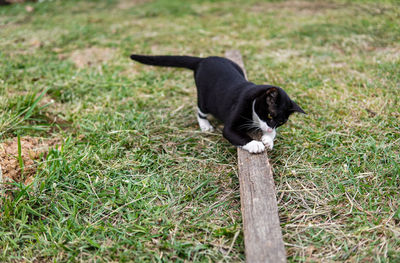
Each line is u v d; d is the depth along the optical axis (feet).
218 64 12.02
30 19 23.86
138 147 11.29
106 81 15.42
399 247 7.61
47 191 9.50
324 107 12.94
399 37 18.13
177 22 23.16
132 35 20.99
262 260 6.92
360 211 8.66
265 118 10.38
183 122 12.80
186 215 8.92
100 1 28.40
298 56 17.49
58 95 14.48
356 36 18.75
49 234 8.31
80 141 11.54
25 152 10.62
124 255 7.75
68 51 18.85
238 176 10.01
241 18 23.40
